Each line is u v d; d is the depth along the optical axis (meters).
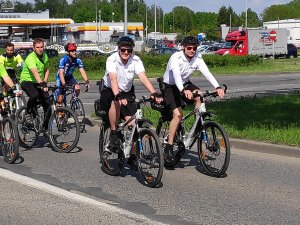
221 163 7.95
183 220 6.11
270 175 8.24
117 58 7.72
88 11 136.88
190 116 8.22
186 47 7.94
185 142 8.20
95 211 6.46
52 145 10.25
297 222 6.05
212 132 7.97
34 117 10.45
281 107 14.39
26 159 9.59
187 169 8.61
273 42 57.62
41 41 10.37
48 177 8.22
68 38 88.88
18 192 7.35
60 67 12.51
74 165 9.08
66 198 7.04
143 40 72.75
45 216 6.29
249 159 9.41
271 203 6.77
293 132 10.60
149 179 7.57
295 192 7.29
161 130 8.52
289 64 44.62
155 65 38.09
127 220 6.11
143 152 7.58
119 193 7.28
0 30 95.94
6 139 9.28
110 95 7.79
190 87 8.14
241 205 6.69
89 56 39.50
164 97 8.10
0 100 9.42
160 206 6.66
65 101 12.55
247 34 56.06
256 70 38.38
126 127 7.84
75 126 10.02
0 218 6.24
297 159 9.38
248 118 12.50
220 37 108.81
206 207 6.61
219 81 29.97
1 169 8.77
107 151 8.04
